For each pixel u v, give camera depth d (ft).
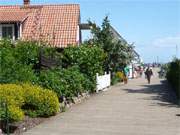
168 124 57.72
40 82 70.13
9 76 64.39
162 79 220.43
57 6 147.74
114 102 88.07
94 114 67.62
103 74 135.95
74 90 81.51
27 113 59.77
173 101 91.04
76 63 104.63
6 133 47.93
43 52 82.64
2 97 50.49
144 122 59.31
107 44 159.53
